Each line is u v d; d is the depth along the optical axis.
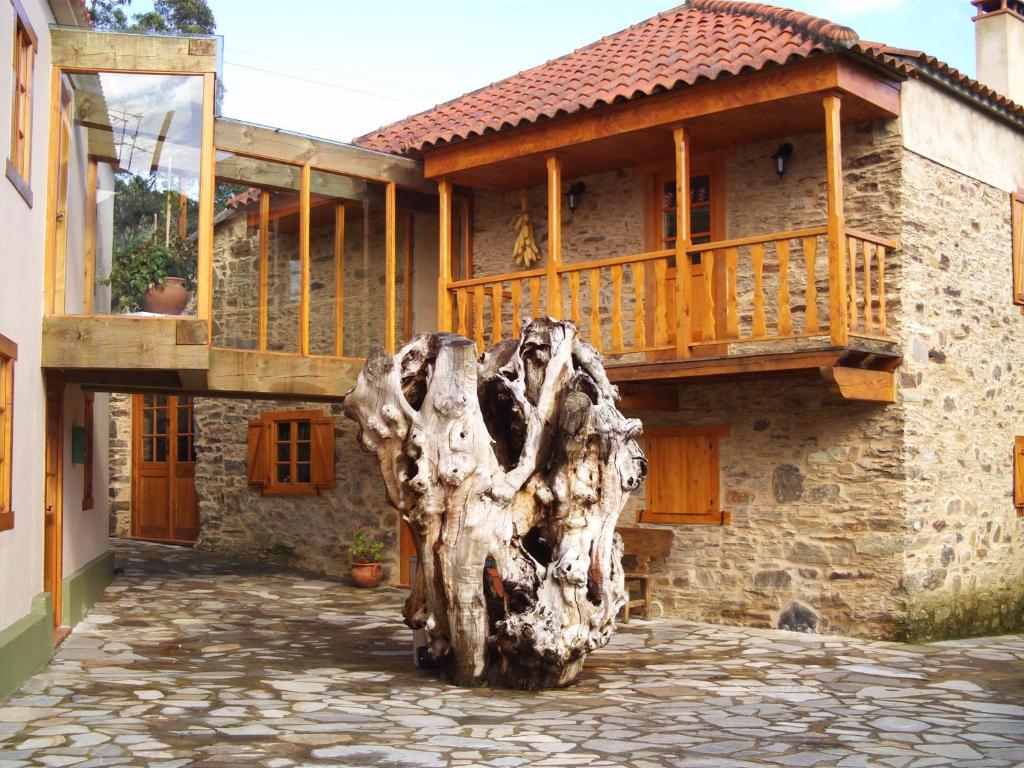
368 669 7.71
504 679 7.08
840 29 8.64
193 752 5.15
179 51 8.91
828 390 9.62
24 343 7.60
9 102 7.07
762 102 9.00
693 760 5.09
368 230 11.83
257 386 10.13
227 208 10.23
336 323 11.45
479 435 7.18
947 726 5.88
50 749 5.19
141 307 8.85
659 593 10.55
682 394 10.55
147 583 12.41
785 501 9.80
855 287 9.25
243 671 7.48
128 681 7.00
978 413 10.32
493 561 7.11
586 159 10.90
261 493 14.77
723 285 10.50
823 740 5.53
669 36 11.15
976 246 10.51
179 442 16.89
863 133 9.66
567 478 7.21
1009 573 10.63
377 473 13.16
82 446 10.12
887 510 9.21
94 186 8.92
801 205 10.02
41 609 7.69
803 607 9.62
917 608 9.19
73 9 8.98
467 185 11.88
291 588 12.39
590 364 7.77
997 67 12.23
